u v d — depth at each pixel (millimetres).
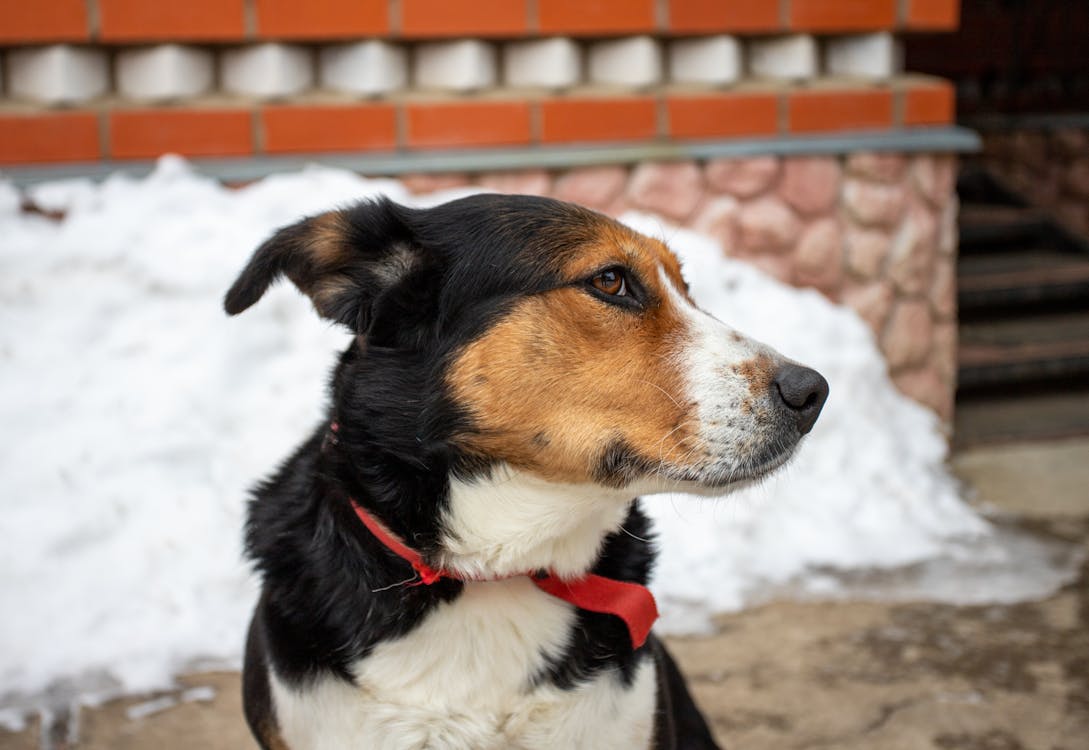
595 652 2385
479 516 2322
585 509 2379
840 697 3619
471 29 5082
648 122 5316
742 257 5469
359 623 2297
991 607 4203
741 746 3361
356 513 2344
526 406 2316
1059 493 5332
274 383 4484
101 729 3395
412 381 2316
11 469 4121
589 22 5188
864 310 5652
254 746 3330
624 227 2504
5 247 4555
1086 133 8719
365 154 5074
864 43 5699
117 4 4762
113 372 4402
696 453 2338
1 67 4895
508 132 5184
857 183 5566
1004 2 9234
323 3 4930
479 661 2332
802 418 2377
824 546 4609
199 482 4238
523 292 2328
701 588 4285
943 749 3338
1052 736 3393
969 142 5590
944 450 5605
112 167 4859
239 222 4695
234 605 3984
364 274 2387
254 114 4969
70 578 3943
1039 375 6609
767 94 5438
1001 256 7805
